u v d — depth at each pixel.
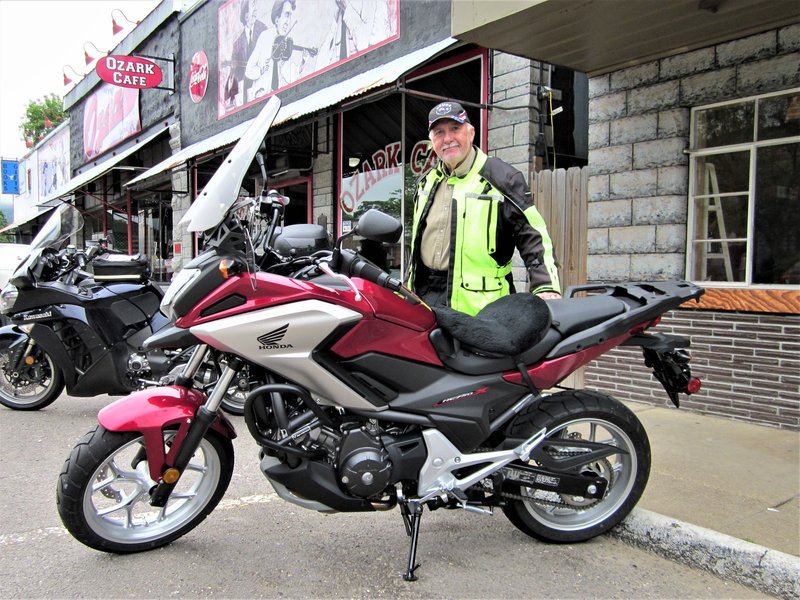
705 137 5.08
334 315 2.57
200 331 2.62
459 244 3.41
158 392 2.87
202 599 2.57
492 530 3.25
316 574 2.78
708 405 5.02
